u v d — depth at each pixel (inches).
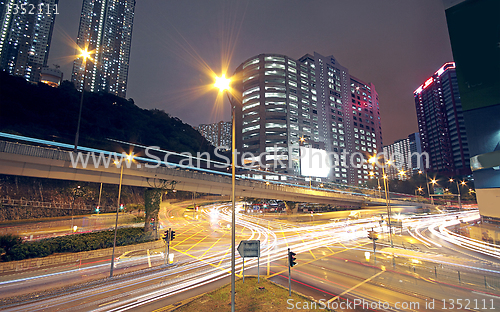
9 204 1578.5
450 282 627.8
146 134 3221.0
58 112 2317.9
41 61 5447.8
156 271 762.2
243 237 1403.8
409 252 981.8
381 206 3006.9
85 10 7032.5
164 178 1376.7
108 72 7150.6
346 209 3053.6
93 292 593.3
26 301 545.0
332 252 987.3
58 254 891.4
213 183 1647.4
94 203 2121.1
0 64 4960.6
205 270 765.9
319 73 5319.9
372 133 6043.3
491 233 1380.4
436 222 2012.8
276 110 4480.8
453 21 490.0
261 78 4569.4
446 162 6742.1
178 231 1648.6
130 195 2561.5
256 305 475.8
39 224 1547.7
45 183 1846.7
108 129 2637.8
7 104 1964.8
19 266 780.0
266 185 2007.9
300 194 2272.4
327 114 5191.9
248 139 4473.4
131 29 7869.1
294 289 583.5
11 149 938.1
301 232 1592.0
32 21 5452.8
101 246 1019.3
